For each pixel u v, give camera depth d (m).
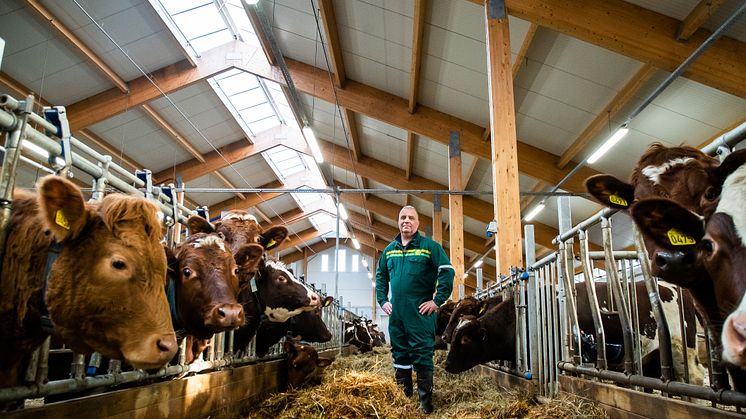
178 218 4.30
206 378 3.84
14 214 2.19
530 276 5.36
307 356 5.78
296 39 12.62
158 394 3.17
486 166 16.03
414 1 9.45
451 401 5.49
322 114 16.77
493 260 26.66
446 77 11.98
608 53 8.97
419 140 16.09
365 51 12.20
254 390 4.89
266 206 26.36
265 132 18.36
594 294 4.02
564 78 10.12
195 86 13.85
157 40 11.91
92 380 2.68
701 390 2.57
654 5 7.84
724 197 2.00
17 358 2.16
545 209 17.25
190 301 2.92
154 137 15.52
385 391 4.61
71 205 1.94
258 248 3.62
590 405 3.64
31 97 2.37
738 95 7.85
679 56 7.86
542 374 4.96
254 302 4.83
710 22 7.71
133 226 2.11
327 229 34.44
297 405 4.43
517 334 5.61
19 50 10.48
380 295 5.41
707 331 2.52
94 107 12.66
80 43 10.80
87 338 2.04
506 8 8.23
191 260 2.98
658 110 9.88
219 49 13.24
